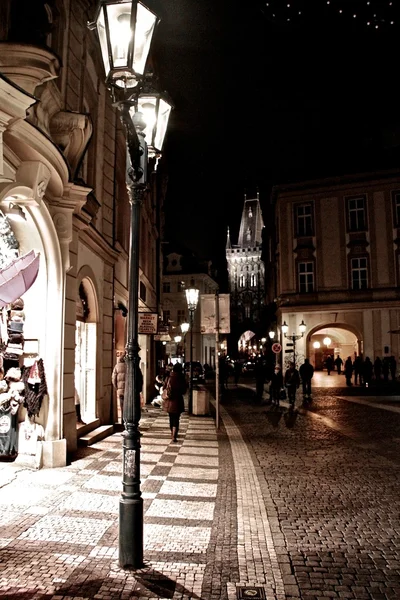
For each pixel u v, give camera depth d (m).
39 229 8.33
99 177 12.88
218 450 10.41
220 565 4.52
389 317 35.03
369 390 26.56
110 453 9.68
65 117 8.55
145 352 21.27
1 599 3.81
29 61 6.66
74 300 9.91
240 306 112.12
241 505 6.41
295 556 4.75
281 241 37.97
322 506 6.39
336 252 36.66
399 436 11.95
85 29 11.03
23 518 5.73
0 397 8.25
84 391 12.03
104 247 12.65
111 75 4.27
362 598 3.92
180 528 5.51
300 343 36.50
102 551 4.78
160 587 4.05
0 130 6.11
